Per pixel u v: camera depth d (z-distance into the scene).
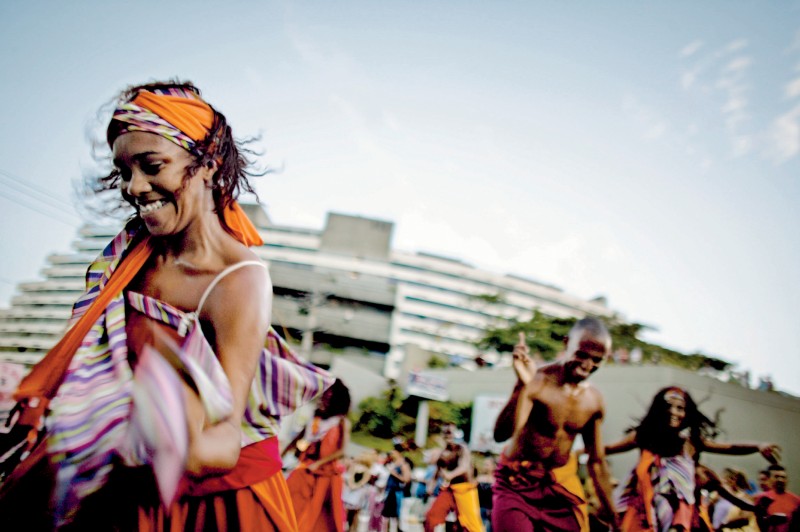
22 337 30.97
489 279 70.38
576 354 4.07
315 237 63.62
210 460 0.90
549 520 3.86
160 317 1.29
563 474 4.03
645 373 14.92
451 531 6.61
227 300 1.29
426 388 21.28
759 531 6.62
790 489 14.41
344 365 29.84
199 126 1.33
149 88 1.35
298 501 4.42
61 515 0.92
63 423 0.96
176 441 0.71
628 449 5.08
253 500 1.45
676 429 4.92
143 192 1.28
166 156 1.27
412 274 70.06
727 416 14.41
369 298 44.81
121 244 1.46
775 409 14.91
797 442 14.77
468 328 68.31
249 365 1.25
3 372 2.57
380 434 27.77
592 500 5.00
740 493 7.00
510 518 3.81
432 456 8.77
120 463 0.84
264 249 62.81
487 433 18.77
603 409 4.23
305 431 4.70
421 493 10.12
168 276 1.35
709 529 5.04
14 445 1.41
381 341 43.84
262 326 1.29
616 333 24.31
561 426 4.04
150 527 1.20
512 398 4.14
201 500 1.38
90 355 1.28
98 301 1.36
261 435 1.54
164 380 0.74
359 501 9.08
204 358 1.09
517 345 4.20
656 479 4.88
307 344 33.34
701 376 14.66
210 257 1.35
